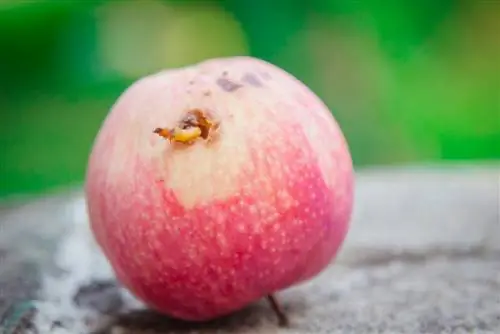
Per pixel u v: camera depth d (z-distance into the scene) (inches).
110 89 26.2
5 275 16.1
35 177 26.0
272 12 26.7
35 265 16.5
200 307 13.9
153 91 14.0
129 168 13.6
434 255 16.6
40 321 14.7
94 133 26.1
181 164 13.4
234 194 13.4
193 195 13.4
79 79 25.9
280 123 13.7
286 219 13.5
